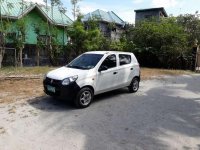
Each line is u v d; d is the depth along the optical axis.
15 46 17.41
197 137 5.39
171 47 19.12
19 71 14.54
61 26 23.06
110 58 8.30
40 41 19.17
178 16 29.36
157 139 5.21
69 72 7.34
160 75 15.35
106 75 7.91
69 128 5.64
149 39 20.33
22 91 9.17
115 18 37.25
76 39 19.53
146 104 7.97
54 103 7.64
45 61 19.66
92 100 8.20
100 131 5.52
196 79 14.34
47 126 5.72
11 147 4.64
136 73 9.48
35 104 7.49
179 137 5.36
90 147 4.71
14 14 19.30
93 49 19.66
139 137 5.27
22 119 6.13
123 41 22.12
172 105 7.99
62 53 20.16
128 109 7.32
